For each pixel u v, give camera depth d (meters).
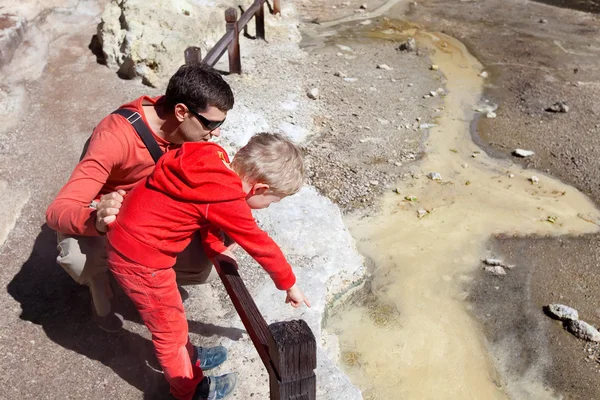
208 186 2.11
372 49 7.63
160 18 5.73
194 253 2.63
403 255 4.40
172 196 2.13
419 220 4.75
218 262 2.46
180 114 2.40
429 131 5.91
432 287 4.17
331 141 5.57
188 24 5.88
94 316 2.98
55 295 3.26
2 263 3.45
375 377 3.51
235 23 5.89
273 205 4.33
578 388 3.51
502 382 3.54
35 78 5.27
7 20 5.42
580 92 6.75
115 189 2.66
